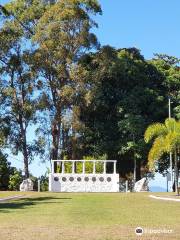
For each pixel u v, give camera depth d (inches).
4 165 2213.3
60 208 1075.3
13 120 2405.3
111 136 2433.6
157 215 923.4
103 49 2367.1
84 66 2374.5
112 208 1077.1
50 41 2288.4
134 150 2332.7
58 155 2372.0
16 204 1203.9
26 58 2329.0
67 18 2288.4
